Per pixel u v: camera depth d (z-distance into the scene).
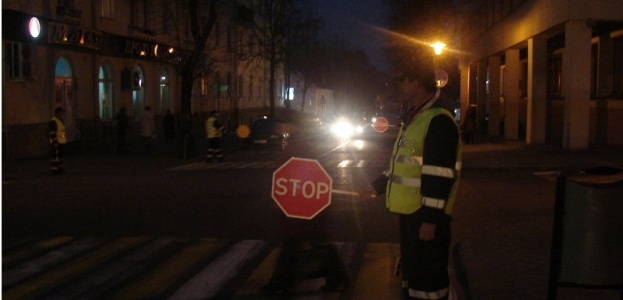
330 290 7.75
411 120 5.59
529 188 16.66
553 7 25.42
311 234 7.71
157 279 8.28
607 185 5.80
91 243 10.37
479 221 11.94
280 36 50.72
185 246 10.13
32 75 25.91
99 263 9.09
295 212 7.52
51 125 20.98
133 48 33.84
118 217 12.68
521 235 10.41
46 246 10.16
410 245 5.53
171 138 35.50
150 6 37.06
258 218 12.49
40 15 26.02
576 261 5.85
